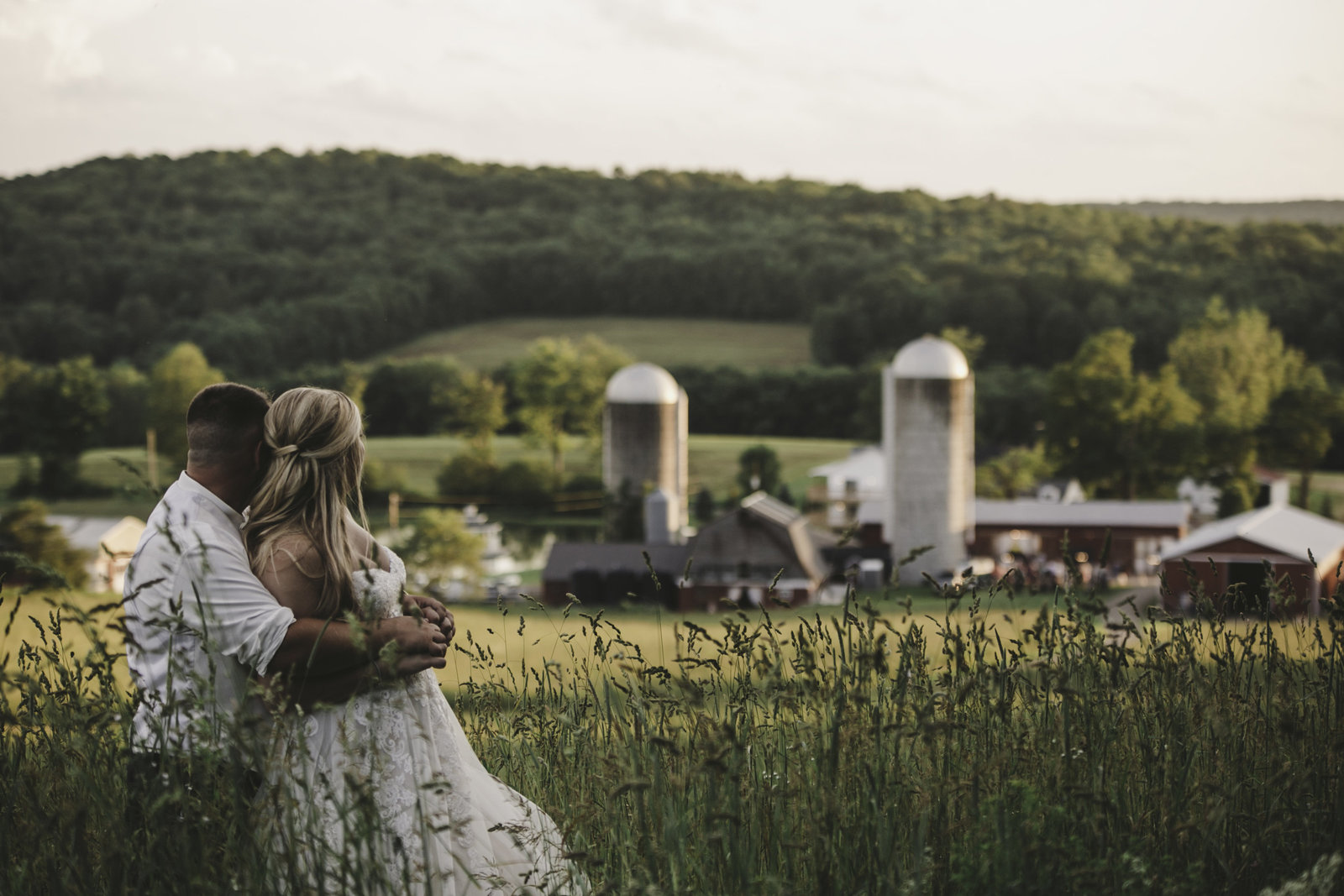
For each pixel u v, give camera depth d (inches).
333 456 119.3
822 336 5556.1
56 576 100.7
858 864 102.0
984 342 5246.1
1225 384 4008.4
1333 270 5831.7
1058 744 120.5
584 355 4749.0
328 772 110.0
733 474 4192.9
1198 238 7165.4
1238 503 3221.0
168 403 4330.7
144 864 90.8
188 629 100.1
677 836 101.8
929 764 114.0
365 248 6948.8
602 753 116.3
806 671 113.4
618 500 2549.2
